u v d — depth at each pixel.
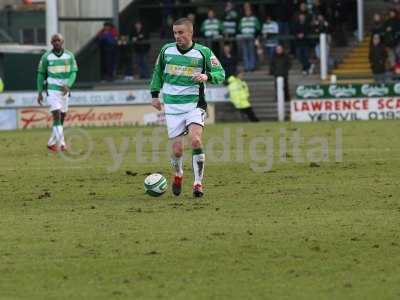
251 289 22.33
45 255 26.11
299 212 32.12
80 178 42.50
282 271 23.97
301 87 85.25
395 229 28.73
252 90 92.06
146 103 85.94
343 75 95.44
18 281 23.39
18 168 47.38
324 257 25.33
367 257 25.25
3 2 107.06
